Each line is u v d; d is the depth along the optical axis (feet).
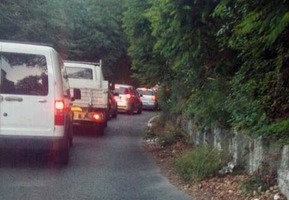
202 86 45.14
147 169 43.70
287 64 32.04
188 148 51.06
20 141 40.01
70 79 71.31
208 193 33.32
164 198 32.55
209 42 40.24
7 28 83.56
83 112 68.13
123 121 100.27
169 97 73.67
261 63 34.40
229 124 40.86
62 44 106.93
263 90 34.55
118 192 34.19
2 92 39.91
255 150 34.04
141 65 71.92
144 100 141.49
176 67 46.83
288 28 28.22
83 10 147.43
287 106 32.83
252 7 28.35
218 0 36.04
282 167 29.60
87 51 145.89
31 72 40.40
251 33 31.83
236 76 38.24
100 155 51.55
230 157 38.09
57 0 115.44
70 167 43.27
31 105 40.09
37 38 89.92
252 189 31.48
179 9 37.73
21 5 85.20
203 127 44.91
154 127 78.79
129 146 60.39
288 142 29.07
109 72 151.74
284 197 28.86
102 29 149.69
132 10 67.67
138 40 69.00
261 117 33.24
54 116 40.32
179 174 39.78
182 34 39.91
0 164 42.73
